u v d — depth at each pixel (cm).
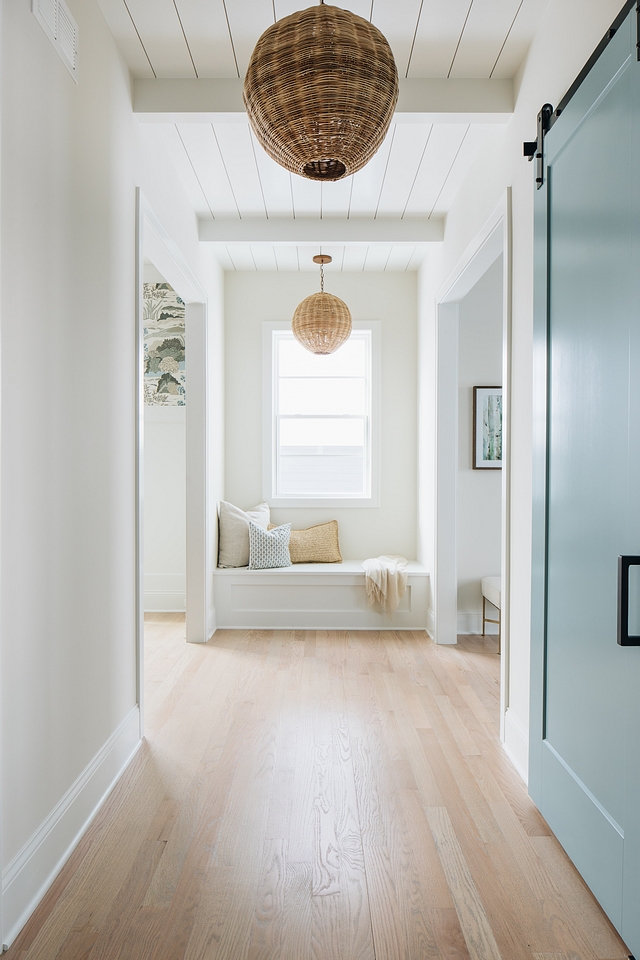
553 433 204
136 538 267
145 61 252
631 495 150
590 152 174
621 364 155
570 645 189
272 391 525
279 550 483
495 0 216
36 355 172
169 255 326
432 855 194
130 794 229
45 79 177
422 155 319
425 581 471
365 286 523
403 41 238
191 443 434
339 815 216
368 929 161
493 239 295
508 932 161
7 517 156
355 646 428
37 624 173
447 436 439
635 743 148
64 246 191
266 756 260
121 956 152
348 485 539
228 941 157
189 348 431
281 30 164
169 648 420
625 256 153
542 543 212
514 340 259
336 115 162
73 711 199
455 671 374
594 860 171
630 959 152
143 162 277
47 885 176
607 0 176
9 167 156
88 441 212
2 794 154
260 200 379
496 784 238
